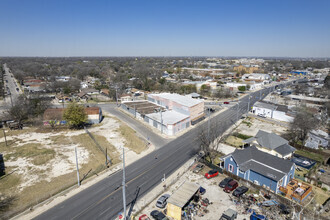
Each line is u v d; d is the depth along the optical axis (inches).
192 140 2151.8
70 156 1807.3
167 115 2669.8
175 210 1090.1
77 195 1294.3
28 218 1104.8
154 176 1505.9
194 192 1194.6
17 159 1747.0
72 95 4466.0
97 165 1658.5
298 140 2169.0
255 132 2395.4
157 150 1931.6
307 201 1250.6
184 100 2967.5
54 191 1312.7
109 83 5910.4
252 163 1461.6
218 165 1672.0
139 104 3324.3
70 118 2378.2
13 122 2610.7
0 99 4072.3
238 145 2037.4
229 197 1274.6
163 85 4918.8
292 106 3243.1
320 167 1672.0
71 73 7554.1
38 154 1831.9
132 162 1711.4
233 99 4165.8
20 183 1422.2
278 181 1291.8
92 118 2694.4
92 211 1155.9
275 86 5654.5
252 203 1209.4
